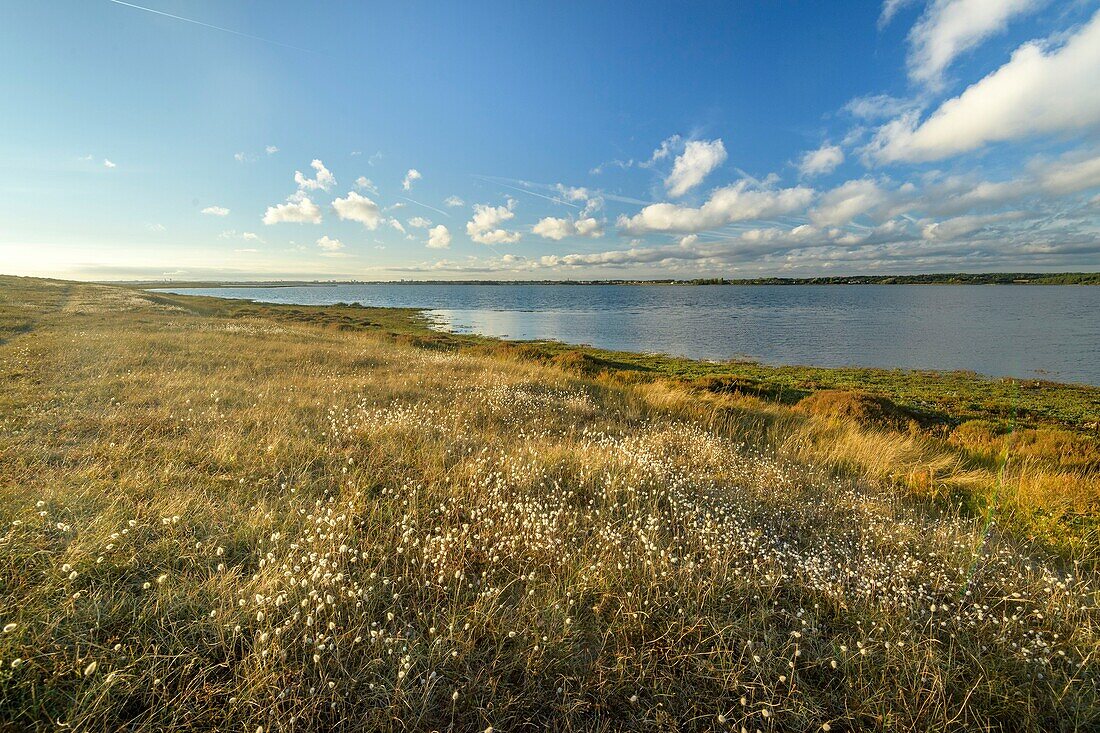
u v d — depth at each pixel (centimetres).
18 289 3803
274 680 240
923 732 248
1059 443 1158
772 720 248
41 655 236
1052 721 265
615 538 397
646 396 1332
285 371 1200
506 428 815
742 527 460
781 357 3812
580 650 289
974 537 466
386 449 610
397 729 235
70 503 383
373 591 317
